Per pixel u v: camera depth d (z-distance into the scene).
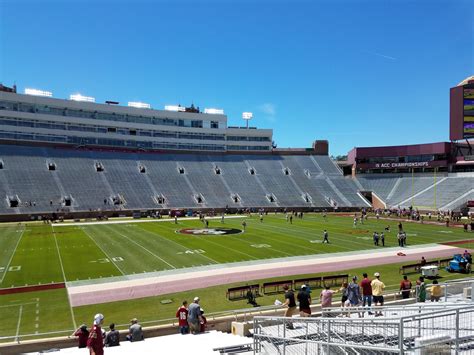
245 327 15.12
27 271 27.98
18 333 16.75
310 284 25.03
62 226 53.97
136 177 78.81
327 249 37.06
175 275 26.91
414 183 86.69
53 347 14.49
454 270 28.30
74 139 82.38
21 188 65.75
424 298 17.58
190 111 99.00
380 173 94.88
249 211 75.06
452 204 71.94
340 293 22.22
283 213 77.12
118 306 20.53
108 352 11.27
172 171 84.62
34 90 83.00
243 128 100.75
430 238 44.66
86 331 13.70
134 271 28.02
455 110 74.25
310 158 100.56
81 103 83.31
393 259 32.69
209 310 19.81
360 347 8.01
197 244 39.34
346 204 84.38
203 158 92.88
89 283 24.92
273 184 88.19
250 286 22.27
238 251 35.75
